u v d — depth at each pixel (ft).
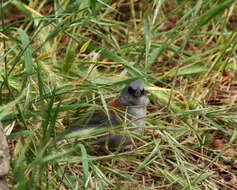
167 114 37.14
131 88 34.88
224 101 39.78
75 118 34.32
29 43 32.07
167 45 39.52
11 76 34.63
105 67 41.86
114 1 47.11
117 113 34.60
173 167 33.65
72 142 31.83
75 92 33.47
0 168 25.70
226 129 37.06
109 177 32.19
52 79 34.53
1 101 31.53
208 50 41.81
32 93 33.94
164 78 40.55
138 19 47.24
